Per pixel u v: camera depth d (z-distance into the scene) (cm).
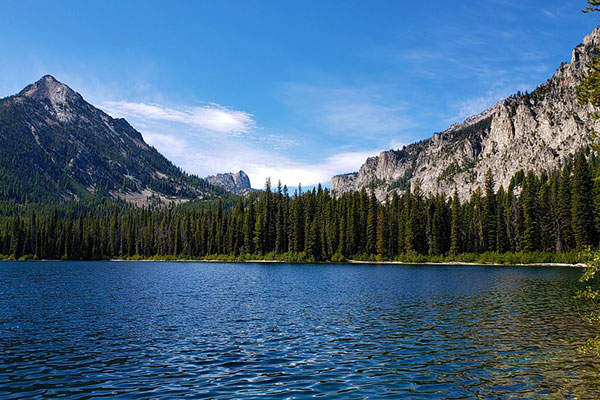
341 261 14688
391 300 4241
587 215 10962
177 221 19575
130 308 3706
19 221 18688
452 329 2727
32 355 2091
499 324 2888
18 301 4153
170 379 1709
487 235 13838
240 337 2506
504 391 1571
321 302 4116
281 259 15388
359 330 2709
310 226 15225
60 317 3222
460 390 1580
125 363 1947
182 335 2569
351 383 1658
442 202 15412
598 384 1642
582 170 11062
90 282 6506
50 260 18538
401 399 1487
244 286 5850
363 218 15250
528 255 11881
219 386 1622
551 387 1614
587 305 3756
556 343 2323
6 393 1555
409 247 14000
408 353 2120
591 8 1455
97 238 19388
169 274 8650
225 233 17512
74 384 1652
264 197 16712
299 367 1880
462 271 9269
